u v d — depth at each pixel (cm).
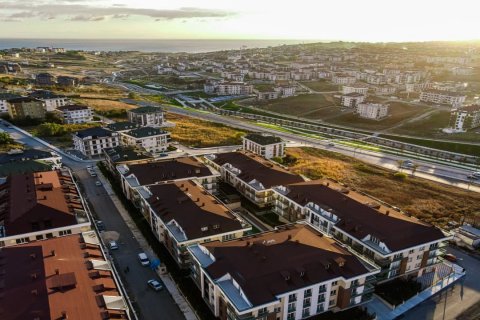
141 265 9462
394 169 18175
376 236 8988
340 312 7850
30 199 9650
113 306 6378
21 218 8975
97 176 14888
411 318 8031
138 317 7725
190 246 8775
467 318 8094
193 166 13312
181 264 9031
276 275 7338
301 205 11006
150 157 14800
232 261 7731
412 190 15112
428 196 14575
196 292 8381
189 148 19362
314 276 7500
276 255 7869
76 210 10012
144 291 8525
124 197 12888
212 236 9238
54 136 19950
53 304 5966
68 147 18400
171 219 9669
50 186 10538
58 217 9288
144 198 11175
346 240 9550
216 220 9550
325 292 7612
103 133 17512
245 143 18700
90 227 9650
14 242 8812
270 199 12794
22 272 6775
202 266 7981
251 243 8306
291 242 8356
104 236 10575
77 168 15700
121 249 10094
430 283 9156
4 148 16800
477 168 19138
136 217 11556
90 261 7375
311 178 15600
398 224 9400
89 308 6056
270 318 7075
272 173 13288
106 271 7256
